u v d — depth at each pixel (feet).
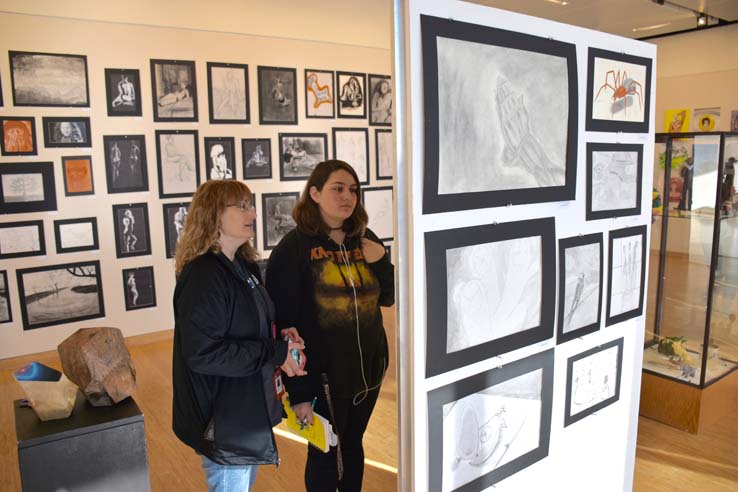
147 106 17.56
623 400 7.38
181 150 18.31
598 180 6.33
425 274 4.76
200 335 5.85
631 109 6.64
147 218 17.92
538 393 6.03
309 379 7.13
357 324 7.23
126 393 7.51
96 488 6.95
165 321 18.60
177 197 18.42
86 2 16.20
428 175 4.62
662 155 11.75
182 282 6.10
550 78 5.53
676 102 29.89
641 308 7.37
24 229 15.99
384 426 12.22
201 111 18.58
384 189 23.68
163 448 11.23
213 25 18.45
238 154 19.49
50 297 16.57
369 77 22.52
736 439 11.15
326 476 7.35
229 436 6.18
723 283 11.32
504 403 5.68
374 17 22.27
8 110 15.46
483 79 4.92
